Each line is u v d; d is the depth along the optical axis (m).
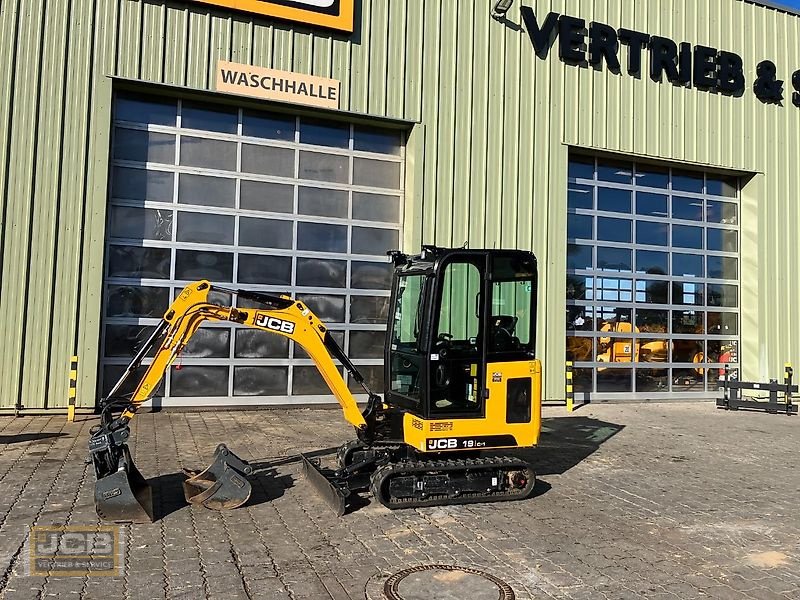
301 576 4.16
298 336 5.95
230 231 10.71
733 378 13.91
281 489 6.15
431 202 11.59
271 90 10.52
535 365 6.20
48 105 9.57
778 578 4.35
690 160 13.80
